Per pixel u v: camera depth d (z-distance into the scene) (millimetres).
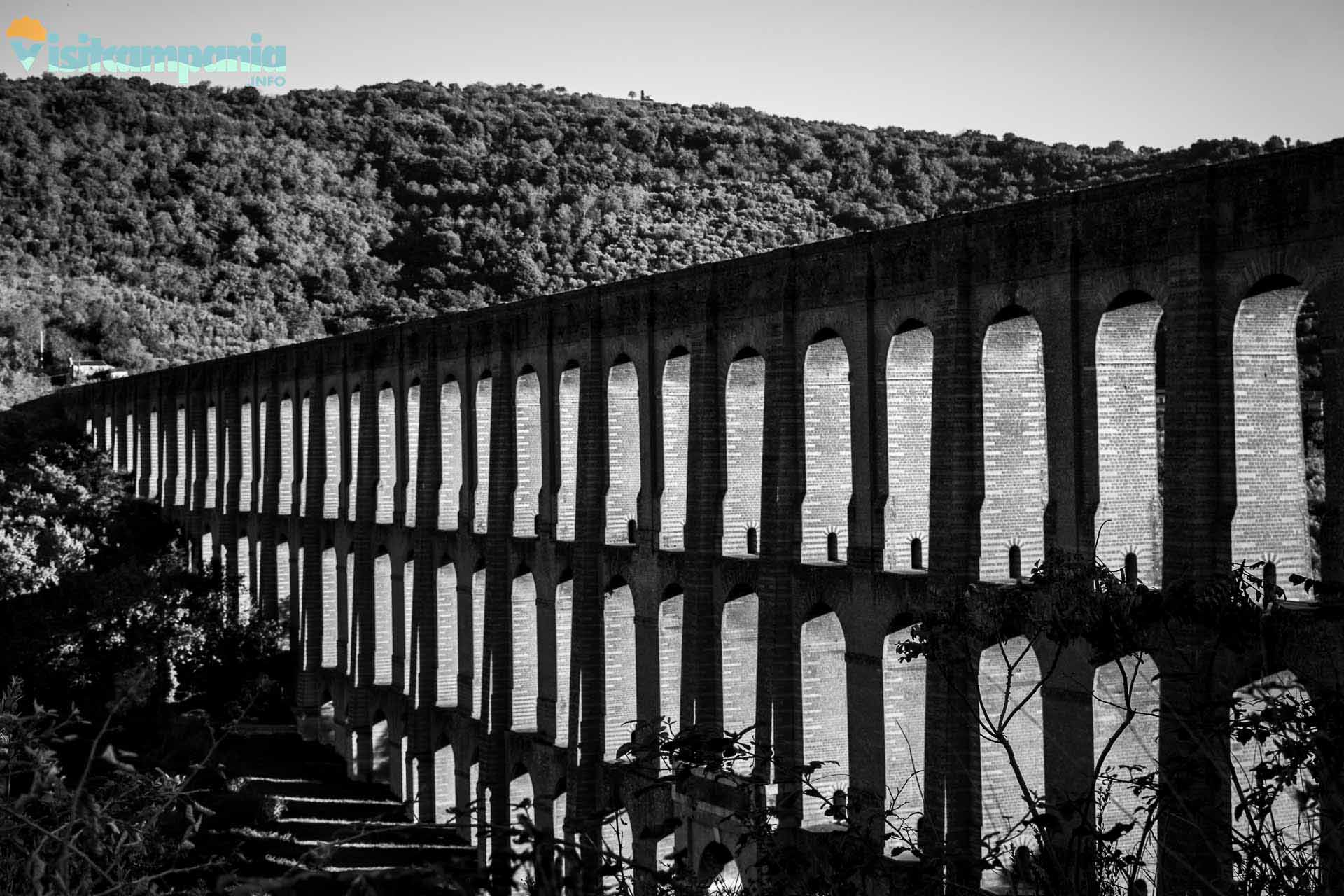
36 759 17266
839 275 34375
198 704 69500
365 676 62031
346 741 64312
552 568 47500
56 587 70625
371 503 62312
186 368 87250
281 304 142625
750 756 21359
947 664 25766
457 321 54219
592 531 44438
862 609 33500
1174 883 24953
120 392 100125
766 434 36781
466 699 53625
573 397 47562
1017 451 31250
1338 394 24391
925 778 31141
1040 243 29312
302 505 71312
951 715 30391
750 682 39156
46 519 81188
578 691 44500
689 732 20453
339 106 169875
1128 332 28688
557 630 47531
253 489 76438
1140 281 27281
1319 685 22359
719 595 38656
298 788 60406
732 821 36812
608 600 44625
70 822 15461
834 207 123500
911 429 33750
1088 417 28500
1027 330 31203
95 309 134750
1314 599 25578
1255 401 26125
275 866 46031
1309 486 42000
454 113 159750
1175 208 26438
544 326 47812
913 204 118250
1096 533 28375
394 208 151375
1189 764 19703
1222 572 25703
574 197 138250
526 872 17484
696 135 140000
